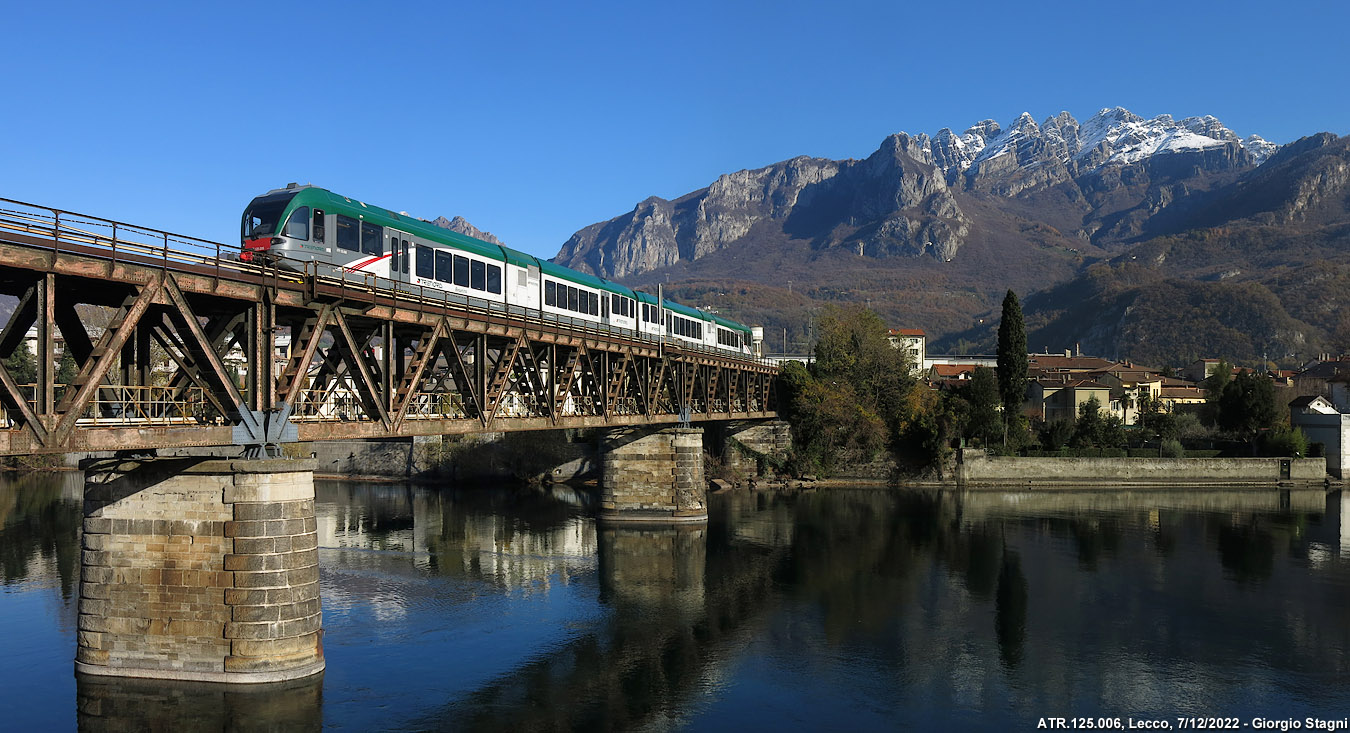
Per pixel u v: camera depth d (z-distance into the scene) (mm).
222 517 28484
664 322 75938
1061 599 47969
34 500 78062
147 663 29094
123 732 27547
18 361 83125
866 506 84125
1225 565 56688
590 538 65188
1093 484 100438
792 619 43844
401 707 31203
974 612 45375
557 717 31078
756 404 100625
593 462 98125
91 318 102688
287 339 79188
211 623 28641
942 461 99938
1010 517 77000
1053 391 130875
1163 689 34844
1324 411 116188
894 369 106562
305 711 28844
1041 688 34844
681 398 69562
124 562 29297
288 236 34125
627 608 45531
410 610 43969
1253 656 38781
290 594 28906
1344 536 67750
